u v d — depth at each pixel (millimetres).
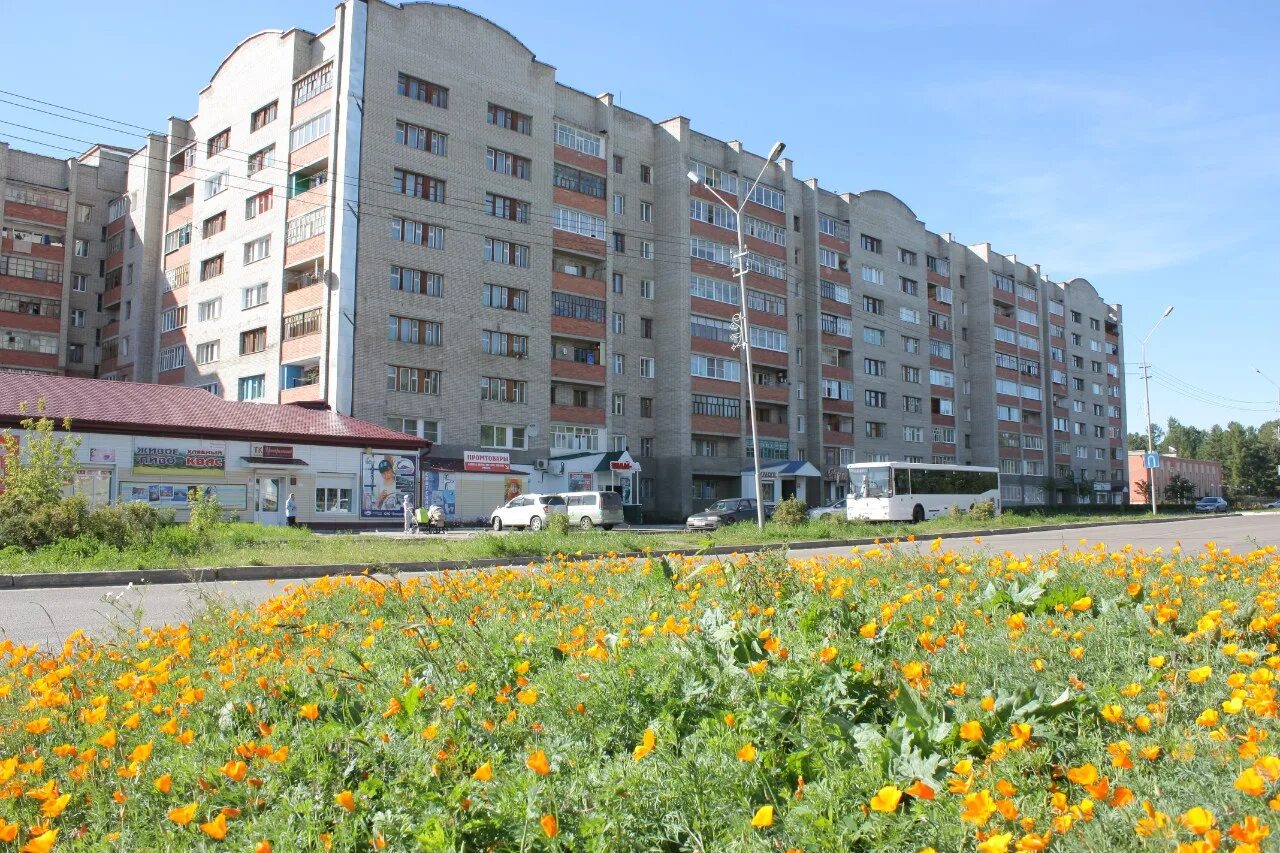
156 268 54062
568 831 2820
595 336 48875
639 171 53188
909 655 4742
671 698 3912
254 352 44062
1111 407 93875
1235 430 117562
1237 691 3328
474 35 44844
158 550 16359
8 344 54031
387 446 37375
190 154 50938
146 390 34625
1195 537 25719
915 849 2639
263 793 3203
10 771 3031
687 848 2824
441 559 16656
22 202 55250
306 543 20000
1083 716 3527
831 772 3188
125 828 3055
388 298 40656
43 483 17578
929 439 68875
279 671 4926
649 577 8375
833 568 9109
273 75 44688
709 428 52688
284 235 42969
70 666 4922
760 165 58031
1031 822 2533
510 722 3838
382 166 40938
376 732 3740
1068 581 6551
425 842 2609
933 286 72062
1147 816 2490
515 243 45719
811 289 60156
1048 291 84750
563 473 45375
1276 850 2404
